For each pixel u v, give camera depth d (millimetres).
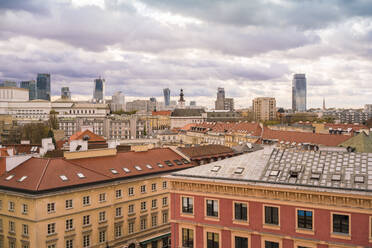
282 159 61562
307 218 52719
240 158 65375
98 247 78000
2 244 74688
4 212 74438
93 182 77750
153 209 89375
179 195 62844
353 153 59156
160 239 89250
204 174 62125
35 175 75062
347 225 50156
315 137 150000
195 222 61094
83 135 159250
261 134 184000
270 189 54469
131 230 84750
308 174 55906
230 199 58250
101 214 78875
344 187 51000
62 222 72500
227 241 58281
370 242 48562
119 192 82812
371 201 48062
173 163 97688
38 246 69188
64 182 74625
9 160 79875
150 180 88875
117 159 90812
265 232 55281
